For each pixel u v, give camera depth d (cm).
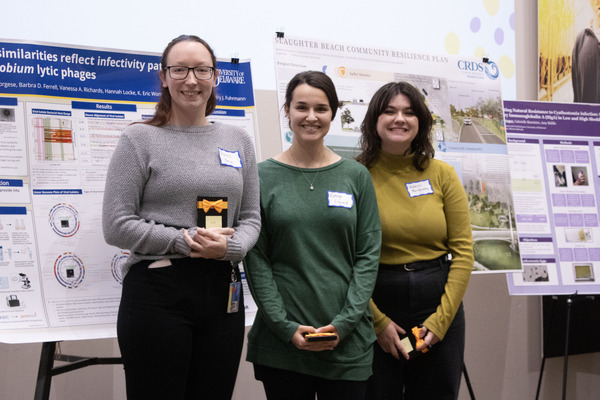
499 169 307
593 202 331
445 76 305
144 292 176
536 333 391
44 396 220
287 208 202
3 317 218
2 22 270
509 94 384
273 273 205
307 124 206
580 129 338
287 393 201
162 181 178
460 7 373
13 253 222
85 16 286
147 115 245
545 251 317
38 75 230
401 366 224
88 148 235
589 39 392
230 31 316
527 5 391
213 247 174
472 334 371
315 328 197
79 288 229
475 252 294
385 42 353
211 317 181
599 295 324
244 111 262
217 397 184
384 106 226
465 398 368
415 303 220
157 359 174
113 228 174
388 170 233
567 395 395
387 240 223
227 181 184
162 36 301
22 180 226
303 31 333
